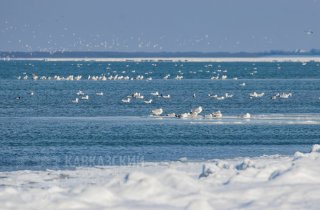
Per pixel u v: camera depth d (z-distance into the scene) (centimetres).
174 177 4659
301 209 3922
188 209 3856
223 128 11350
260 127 11500
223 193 4356
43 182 5669
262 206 4022
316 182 4550
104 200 4116
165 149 8831
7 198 4131
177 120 12838
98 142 9694
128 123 12350
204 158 7775
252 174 5022
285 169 4872
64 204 3962
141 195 4253
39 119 13475
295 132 10800
